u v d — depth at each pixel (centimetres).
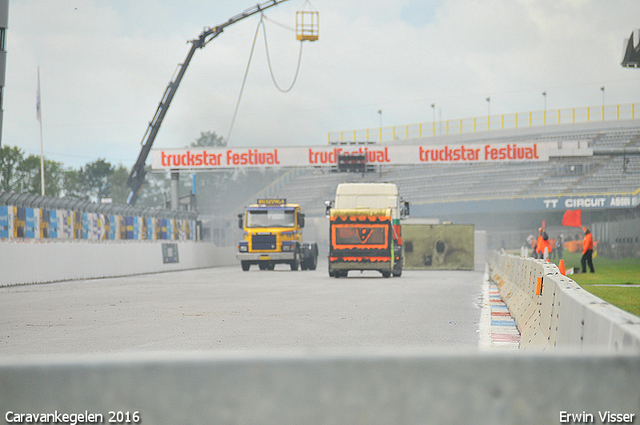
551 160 18038
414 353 677
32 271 9219
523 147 18025
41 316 4772
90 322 4375
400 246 11162
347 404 663
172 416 657
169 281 9731
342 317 4641
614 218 18212
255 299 6272
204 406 657
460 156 18125
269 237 13412
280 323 4281
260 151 18312
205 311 5103
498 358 679
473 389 672
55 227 10125
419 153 18162
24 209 9312
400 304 5716
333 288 7925
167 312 5031
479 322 4362
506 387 677
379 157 18225
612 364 684
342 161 18112
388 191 11231
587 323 1404
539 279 3253
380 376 668
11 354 3044
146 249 13012
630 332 951
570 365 685
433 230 14575
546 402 676
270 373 662
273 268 15425
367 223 10469
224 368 659
